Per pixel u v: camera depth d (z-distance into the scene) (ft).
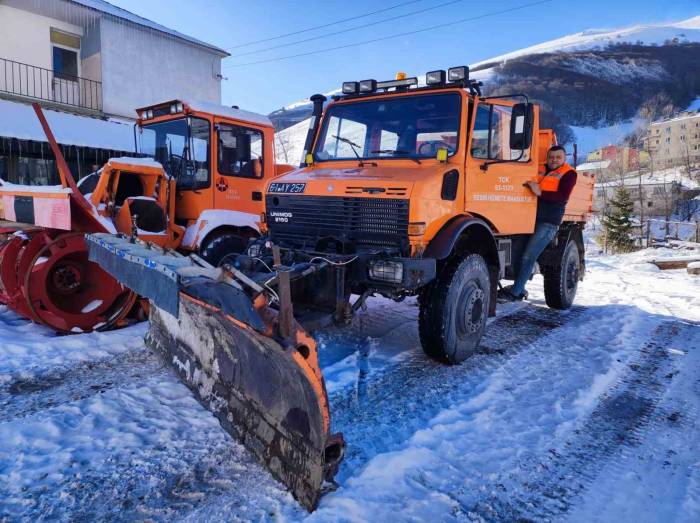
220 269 9.87
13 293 18.15
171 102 21.12
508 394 13.41
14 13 47.39
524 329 20.04
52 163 37.50
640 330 19.99
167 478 9.27
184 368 12.93
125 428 11.02
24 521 8.06
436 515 8.34
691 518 8.43
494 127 16.53
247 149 22.76
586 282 32.55
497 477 9.51
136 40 54.65
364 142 16.67
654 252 53.88
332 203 14.66
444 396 13.28
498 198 16.92
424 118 15.66
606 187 165.58
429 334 14.89
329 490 8.76
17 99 45.62
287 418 9.09
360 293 14.57
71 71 53.31
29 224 18.21
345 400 12.93
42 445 10.28
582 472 9.79
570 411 12.42
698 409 12.77
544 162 22.48
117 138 39.63
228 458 9.95
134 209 18.48
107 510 8.39
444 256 13.79
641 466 10.05
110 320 17.88
